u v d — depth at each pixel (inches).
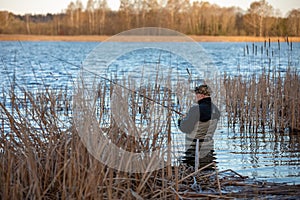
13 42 2069.4
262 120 378.3
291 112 369.4
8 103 313.1
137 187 188.1
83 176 168.9
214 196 186.4
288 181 218.7
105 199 174.6
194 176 209.8
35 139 207.0
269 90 398.3
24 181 177.3
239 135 333.7
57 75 688.4
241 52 1339.8
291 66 426.9
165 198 179.0
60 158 185.0
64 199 169.0
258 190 196.5
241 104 396.2
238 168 241.9
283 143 308.5
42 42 2105.1
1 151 200.5
